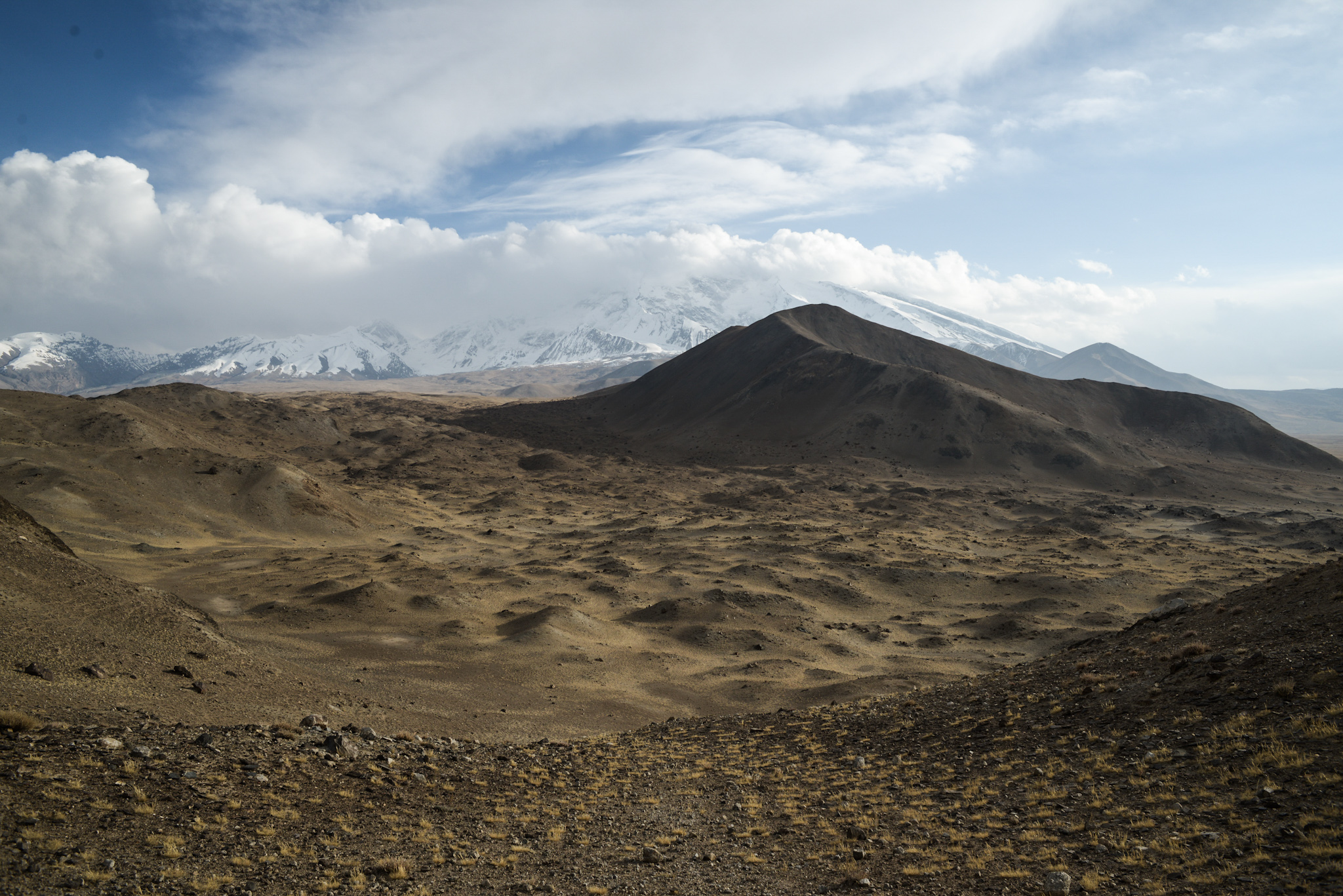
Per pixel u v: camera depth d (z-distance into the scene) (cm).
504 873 1894
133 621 4184
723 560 12269
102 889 1541
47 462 12400
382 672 6381
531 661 7269
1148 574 11612
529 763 3297
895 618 9706
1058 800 2242
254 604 8431
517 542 14512
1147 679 3048
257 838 1934
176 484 13125
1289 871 1524
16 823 1736
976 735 3152
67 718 2558
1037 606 9800
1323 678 2416
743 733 4238
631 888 1803
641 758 3616
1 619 3412
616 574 11362
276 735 2861
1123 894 1577
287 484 14175
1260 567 12269
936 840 2086
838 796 2669
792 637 8544
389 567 10531
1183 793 2062
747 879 1875
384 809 2319
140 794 2003
